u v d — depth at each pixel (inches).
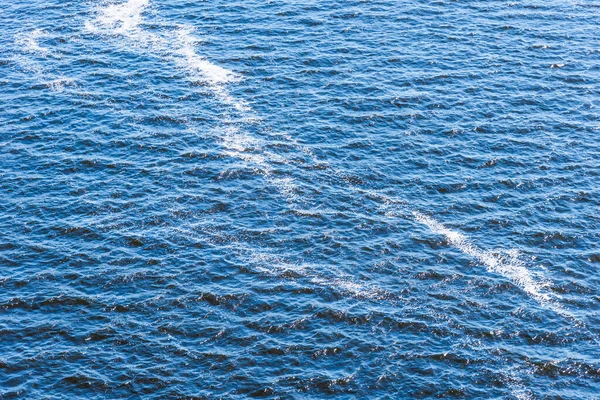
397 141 4254.4
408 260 3624.5
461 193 3969.0
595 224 3818.9
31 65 4783.5
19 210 3823.8
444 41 4945.9
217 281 3503.9
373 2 5290.4
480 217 3846.0
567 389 3102.9
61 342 3238.2
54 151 4158.5
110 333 3280.0
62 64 4793.3
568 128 4350.4
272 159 4138.8
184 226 3762.3
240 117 4397.1
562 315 3393.2
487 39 4970.5
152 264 3572.8
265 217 3818.9
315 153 4178.2
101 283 3484.3
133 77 4682.6
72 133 4271.7
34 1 5383.9
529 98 4527.6
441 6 5260.8
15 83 4628.4
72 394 3051.2
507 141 4259.4
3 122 4333.2
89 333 3275.1
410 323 3339.1
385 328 3319.4
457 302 3440.0
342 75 4677.7
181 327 3307.1
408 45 4911.4
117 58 4840.1
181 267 3563.0
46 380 3095.5
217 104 4483.3
